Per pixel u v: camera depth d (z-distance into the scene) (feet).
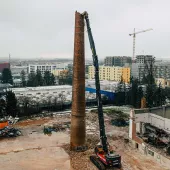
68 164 109.09
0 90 288.51
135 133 127.54
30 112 199.31
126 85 316.81
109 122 177.17
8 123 169.99
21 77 505.66
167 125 123.24
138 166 104.99
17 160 112.78
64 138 144.77
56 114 203.51
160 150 112.57
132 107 238.27
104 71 491.72
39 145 132.67
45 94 263.29
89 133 150.30
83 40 117.70
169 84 383.04
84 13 114.11
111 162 100.22
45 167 106.01
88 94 280.31
